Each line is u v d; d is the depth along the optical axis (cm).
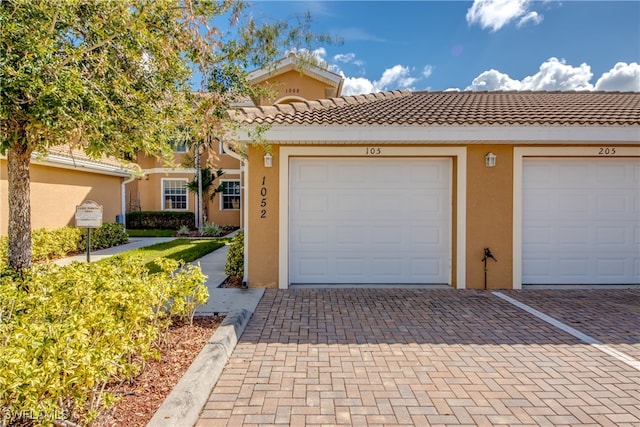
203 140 539
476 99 1025
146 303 386
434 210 799
